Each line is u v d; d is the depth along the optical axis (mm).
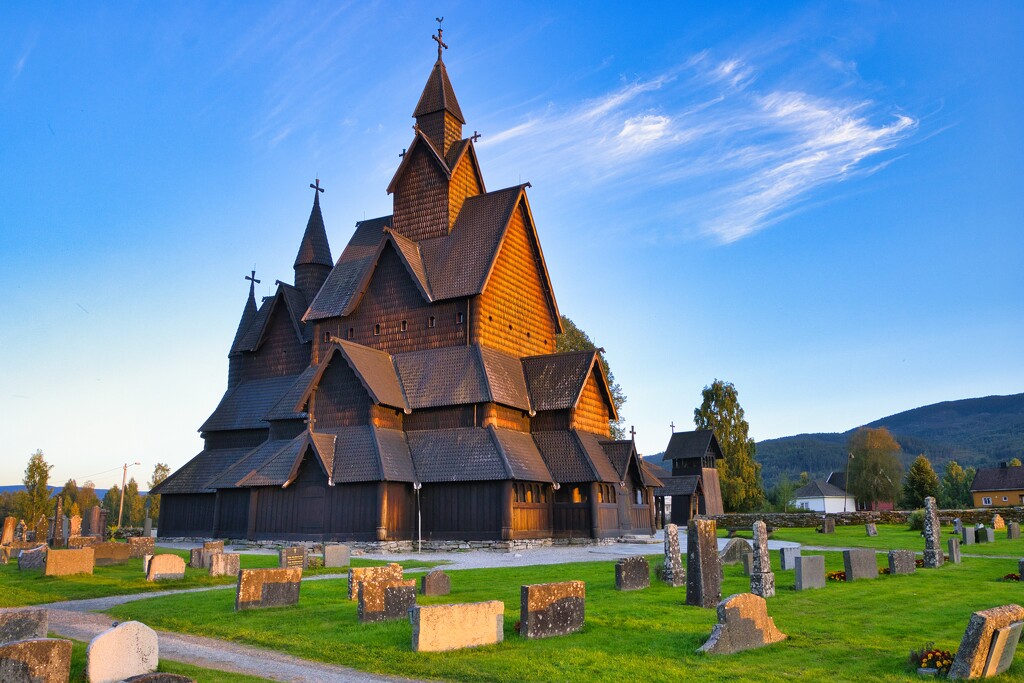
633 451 52656
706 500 90125
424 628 17656
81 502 167375
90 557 33062
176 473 58594
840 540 50188
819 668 16438
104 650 14258
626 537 51062
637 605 23172
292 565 33750
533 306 59000
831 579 28672
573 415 52062
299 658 18188
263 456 53500
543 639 19031
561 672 16078
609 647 18125
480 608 18625
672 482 89062
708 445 91812
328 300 58125
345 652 18203
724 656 17406
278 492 48781
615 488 52156
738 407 115125
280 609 23297
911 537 51688
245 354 64500
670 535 28609
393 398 49594
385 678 16203
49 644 13398
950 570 31625
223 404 62469
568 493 49844
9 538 50219
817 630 19906
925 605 23266
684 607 22812
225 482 53188
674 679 15586
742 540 33500
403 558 40094
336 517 46312
